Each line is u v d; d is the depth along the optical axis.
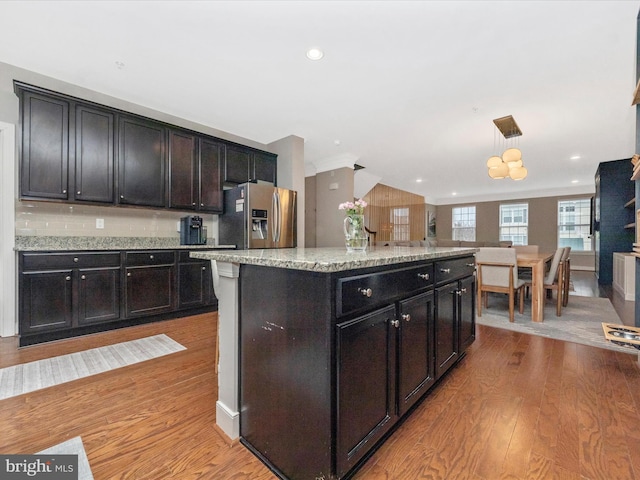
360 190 7.43
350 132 4.22
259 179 4.35
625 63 2.55
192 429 1.43
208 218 4.14
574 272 8.26
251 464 1.22
